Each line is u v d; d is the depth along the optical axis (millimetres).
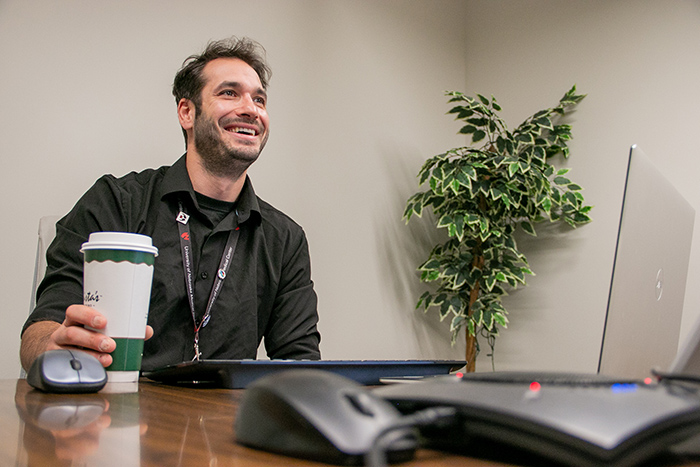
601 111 2826
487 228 2654
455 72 3447
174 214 1515
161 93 2271
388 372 836
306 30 2746
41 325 1026
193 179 1661
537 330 2941
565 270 2873
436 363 886
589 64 2906
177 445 372
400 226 3049
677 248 960
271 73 2434
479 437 335
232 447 366
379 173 2980
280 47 2635
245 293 1542
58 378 646
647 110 2660
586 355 2750
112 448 360
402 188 3084
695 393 364
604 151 2791
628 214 763
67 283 1157
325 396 332
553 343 2875
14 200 1934
